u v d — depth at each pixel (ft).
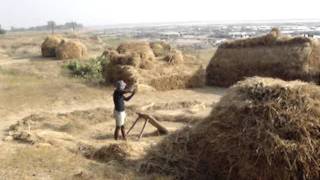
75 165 33.83
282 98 29.66
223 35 367.04
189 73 79.20
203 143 32.14
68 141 42.19
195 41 287.07
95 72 92.48
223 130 30.86
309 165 27.86
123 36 406.00
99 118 53.52
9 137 42.80
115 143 38.14
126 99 44.45
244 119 29.96
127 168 33.71
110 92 72.38
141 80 74.02
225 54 82.64
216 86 82.48
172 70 78.38
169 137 35.42
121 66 75.66
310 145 28.04
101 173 32.04
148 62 78.38
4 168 32.50
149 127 49.62
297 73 73.46
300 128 28.43
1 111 58.18
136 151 36.83
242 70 79.66
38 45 169.68
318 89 30.45
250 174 28.78
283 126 28.76
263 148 28.40
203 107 60.23
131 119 52.65
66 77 91.25
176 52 84.12
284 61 75.15
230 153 29.89
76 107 62.80
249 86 31.37
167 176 31.63
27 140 41.60
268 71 76.74
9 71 95.25
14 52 146.92
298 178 28.02
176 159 33.09
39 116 53.01
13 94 68.33
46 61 111.34
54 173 31.86
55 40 123.44
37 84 77.66
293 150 27.89
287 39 77.66
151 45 100.58
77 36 194.59
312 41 75.41
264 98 30.07
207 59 114.21
